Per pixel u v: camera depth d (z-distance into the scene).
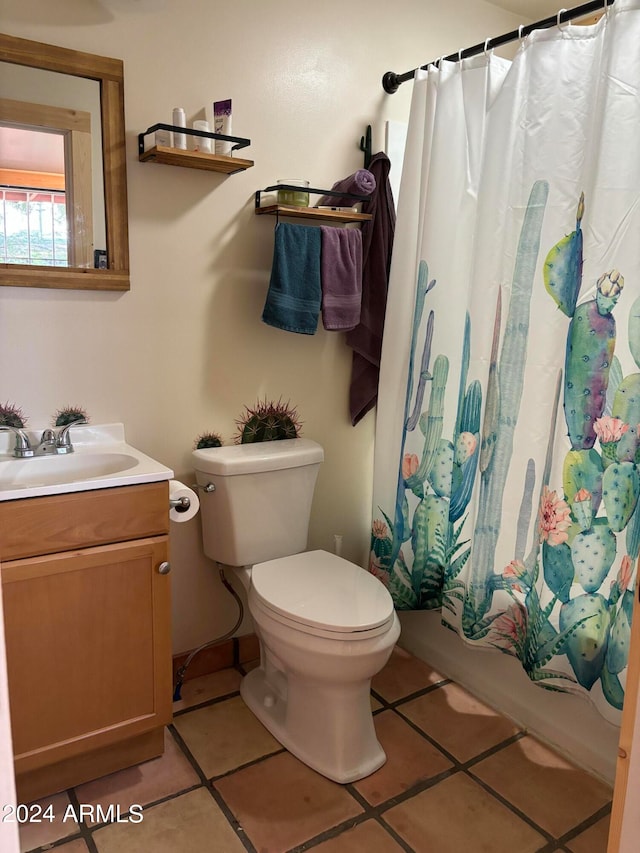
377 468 2.34
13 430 1.76
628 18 1.49
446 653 2.31
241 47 2.00
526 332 1.79
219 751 1.88
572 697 1.88
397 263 2.19
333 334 2.36
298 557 2.07
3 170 1.69
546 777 1.81
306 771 1.81
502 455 1.87
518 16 2.60
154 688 1.74
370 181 2.16
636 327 1.54
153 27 1.85
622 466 1.59
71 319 1.86
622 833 0.77
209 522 2.08
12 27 1.66
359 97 2.26
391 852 1.55
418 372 2.15
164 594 1.71
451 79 1.98
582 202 1.63
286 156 2.14
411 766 1.84
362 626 1.66
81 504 1.55
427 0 2.34
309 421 2.36
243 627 2.33
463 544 2.07
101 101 1.79
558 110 1.68
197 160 1.85
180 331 2.04
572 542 1.69
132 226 1.90
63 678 1.59
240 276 2.12
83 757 1.72
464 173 2.01
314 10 2.11
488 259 1.87
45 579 1.53
